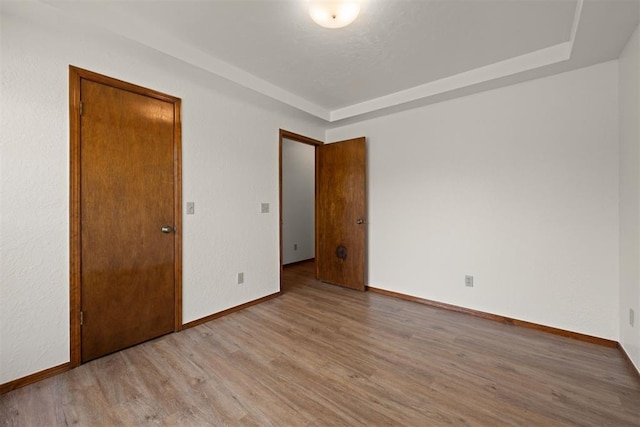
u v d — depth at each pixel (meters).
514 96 2.58
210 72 2.37
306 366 1.94
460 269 2.93
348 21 1.72
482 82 2.53
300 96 3.21
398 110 3.27
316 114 3.47
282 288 3.77
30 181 1.74
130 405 1.56
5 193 1.66
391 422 1.45
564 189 2.37
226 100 2.84
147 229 2.28
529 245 2.54
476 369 1.90
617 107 2.13
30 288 1.74
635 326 1.84
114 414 1.50
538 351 2.13
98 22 1.76
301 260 5.43
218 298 2.79
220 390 1.69
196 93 2.59
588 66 2.24
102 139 2.03
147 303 2.29
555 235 2.42
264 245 3.28
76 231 1.91
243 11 1.80
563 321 2.39
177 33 2.05
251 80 2.69
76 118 1.91
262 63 2.46
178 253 2.47
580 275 2.31
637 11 1.60
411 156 3.26
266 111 3.26
